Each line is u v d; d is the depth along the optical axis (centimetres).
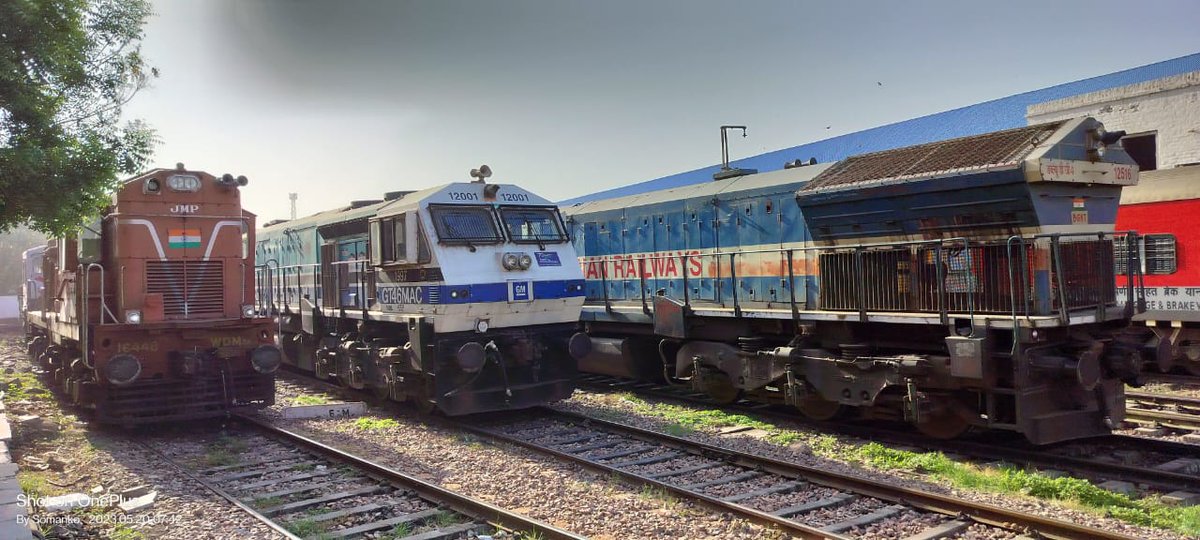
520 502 700
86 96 959
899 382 877
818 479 741
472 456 888
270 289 1243
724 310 1129
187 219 1112
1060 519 621
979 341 792
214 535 612
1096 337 860
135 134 988
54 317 1322
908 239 909
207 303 1122
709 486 745
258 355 1100
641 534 611
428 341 1068
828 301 992
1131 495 689
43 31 864
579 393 1359
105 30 957
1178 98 1703
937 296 867
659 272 1352
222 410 1097
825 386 970
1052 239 777
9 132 877
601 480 773
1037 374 802
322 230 1410
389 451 921
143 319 1063
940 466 795
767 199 1143
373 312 1221
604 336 1466
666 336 1261
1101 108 1866
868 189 906
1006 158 796
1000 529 600
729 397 1184
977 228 844
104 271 1087
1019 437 924
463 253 1075
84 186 909
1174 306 1267
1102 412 845
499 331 1118
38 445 962
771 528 609
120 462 879
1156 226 1291
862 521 625
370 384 1239
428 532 616
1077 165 800
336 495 723
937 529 602
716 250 1239
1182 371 1438
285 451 925
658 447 925
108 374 977
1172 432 942
